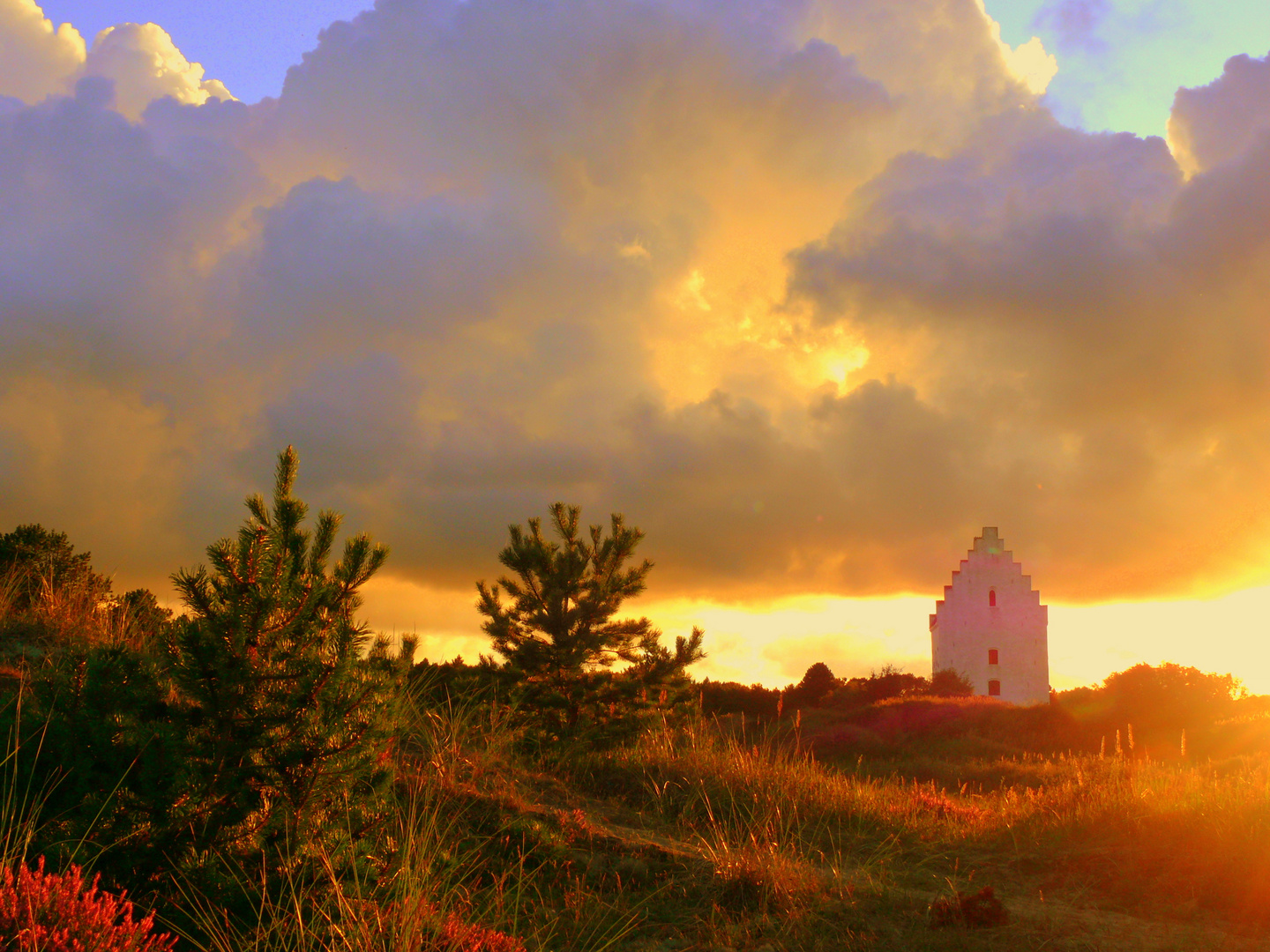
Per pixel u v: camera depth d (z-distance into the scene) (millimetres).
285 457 5234
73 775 4770
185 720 4766
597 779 10664
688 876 6875
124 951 3252
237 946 4129
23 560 11945
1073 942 5555
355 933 4246
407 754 8414
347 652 4871
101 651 4844
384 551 5352
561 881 6527
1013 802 11969
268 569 4934
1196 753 21641
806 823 9633
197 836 4641
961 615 45375
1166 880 6840
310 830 4980
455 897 5508
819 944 5520
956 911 6039
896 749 24594
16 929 3066
